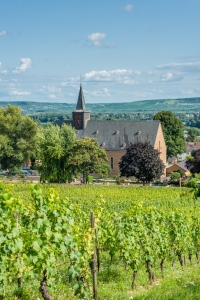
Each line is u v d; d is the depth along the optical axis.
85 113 88.88
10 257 7.88
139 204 13.86
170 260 16.92
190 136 193.00
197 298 9.45
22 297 8.88
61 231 9.41
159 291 10.33
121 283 11.57
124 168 56.75
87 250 9.97
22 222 8.92
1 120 70.12
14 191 41.44
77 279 10.20
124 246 12.11
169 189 49.72
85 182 60.59
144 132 82.06
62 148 60.59
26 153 70.12
